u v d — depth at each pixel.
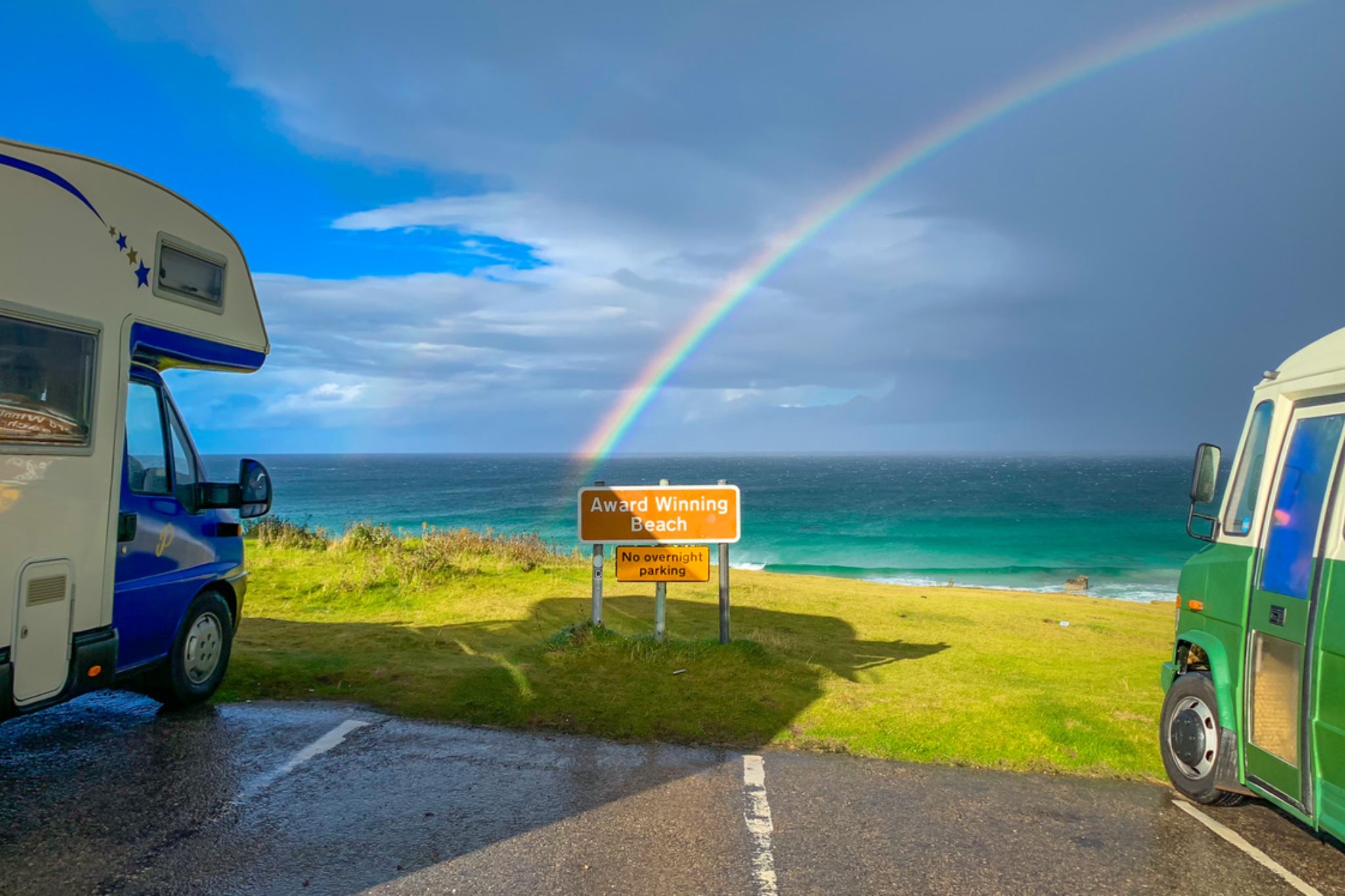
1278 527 4.42
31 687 4.27
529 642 8.62
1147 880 3.81
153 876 3.53
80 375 4.55
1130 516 57.69
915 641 10.09
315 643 8.22
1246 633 4.52
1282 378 4.67
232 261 5.87
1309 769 3.97
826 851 3.98
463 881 3.58
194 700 6.02
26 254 4.18
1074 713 6.29
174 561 5.72
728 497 8.02
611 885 3.57
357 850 3.85
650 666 7.23
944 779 5.05
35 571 4.28
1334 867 4.01
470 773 4.90
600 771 4.98
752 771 5.07
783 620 11.09
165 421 5.75
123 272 4.83
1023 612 13.23
